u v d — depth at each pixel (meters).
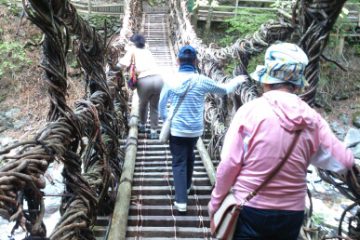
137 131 4.31
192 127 2.78
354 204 1.73
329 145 1.50
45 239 1.44
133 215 2.85
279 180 1.48
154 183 3.35
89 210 1.85
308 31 1.97
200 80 2.77
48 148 1.47
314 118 1.50
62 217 1.72
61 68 1.71
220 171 1.54
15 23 11.12
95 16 11.83
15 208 1.27
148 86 4.18
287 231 1.54
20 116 9.86
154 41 10.62
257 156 1.47
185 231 2.66
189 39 6.82
